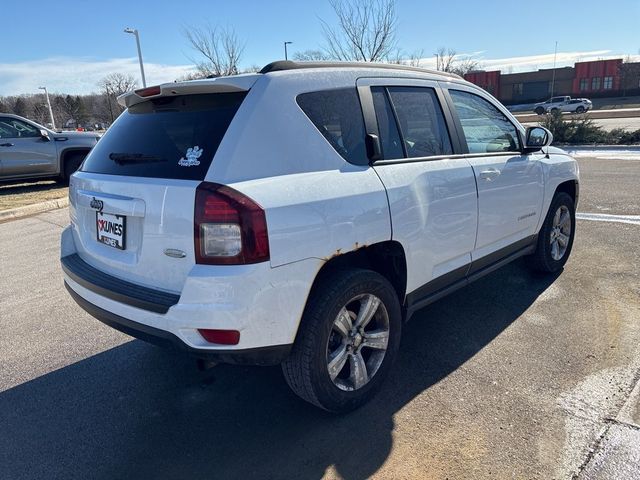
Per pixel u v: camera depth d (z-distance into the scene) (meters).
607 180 9.70
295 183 2.44
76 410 2.97
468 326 3.84
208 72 20.66
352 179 2.67
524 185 4.04
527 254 4.48
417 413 2.80
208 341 2.33
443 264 3.35
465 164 3.44
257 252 2.25
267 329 2.35
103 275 2.80
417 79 3.35
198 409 2.94
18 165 11.39
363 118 2.89
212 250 2.26
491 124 3.92
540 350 3.42
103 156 2.98
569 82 64.00
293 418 2.81
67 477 2.43
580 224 6.55
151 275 2.53
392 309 2.92
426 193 3.04
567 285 4.52
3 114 11.34
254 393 3.08
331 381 2.66
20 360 3.59
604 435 2.54
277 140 2.48
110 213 2.72
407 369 3.27
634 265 4.91
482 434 2.60
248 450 2.57
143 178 2.55
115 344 3.81
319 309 2.52
